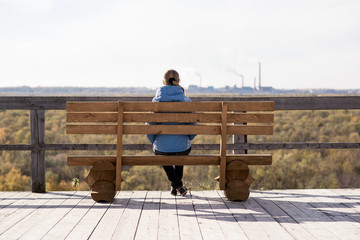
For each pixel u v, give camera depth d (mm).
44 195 4234
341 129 37500
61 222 3143
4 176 25844
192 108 3742
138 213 3412
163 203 3807
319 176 21797
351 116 42844
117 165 3748
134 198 4035
